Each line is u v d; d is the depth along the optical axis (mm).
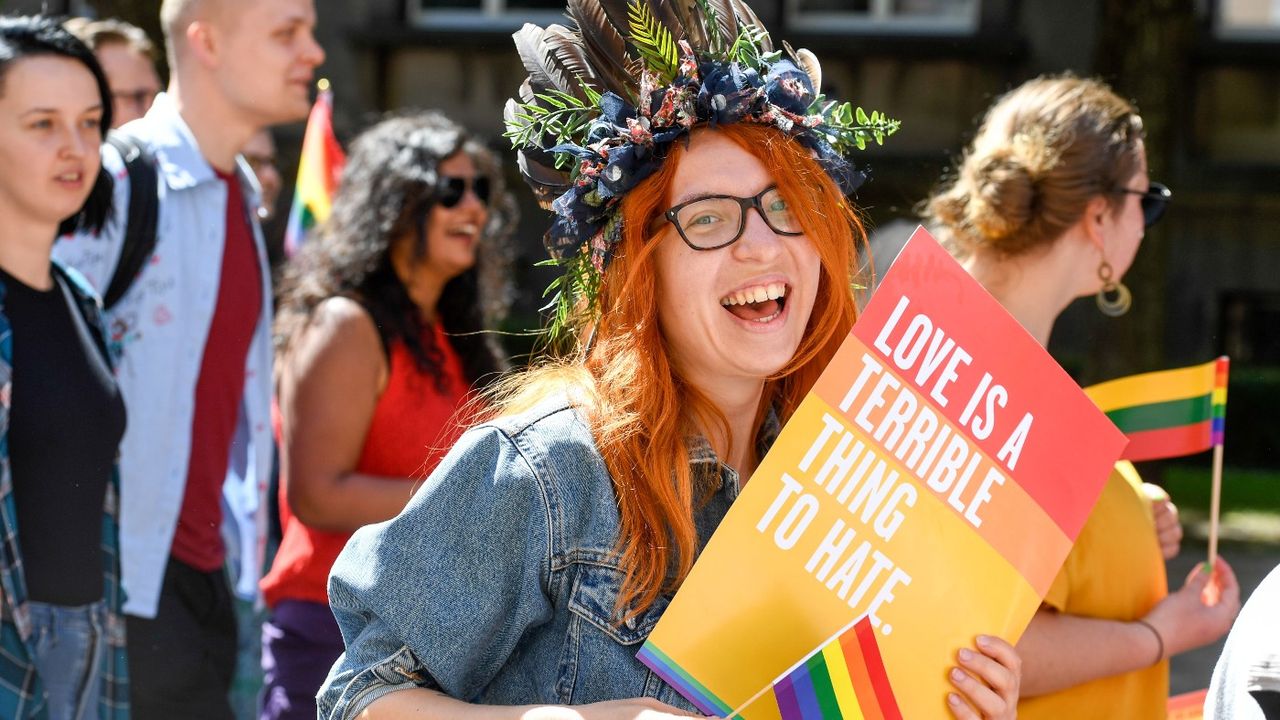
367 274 3156
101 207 2920
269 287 3404
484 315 3570
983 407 1753
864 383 1694
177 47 3230
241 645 3746
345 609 1674
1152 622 2375
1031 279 2453
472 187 3301
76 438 2709
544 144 1844
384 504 2979
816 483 1664
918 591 1688
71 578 2707
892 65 13016
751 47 1790
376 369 3072
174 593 3086
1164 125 8172
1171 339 13602
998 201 2420
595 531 1655
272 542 3977
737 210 1704
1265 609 1536
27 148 2637
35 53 2703
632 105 1789
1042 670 2244
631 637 1640
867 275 1939
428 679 1654
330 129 4453
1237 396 11984
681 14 1772
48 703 2684
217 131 3225
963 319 1745
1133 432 2596
